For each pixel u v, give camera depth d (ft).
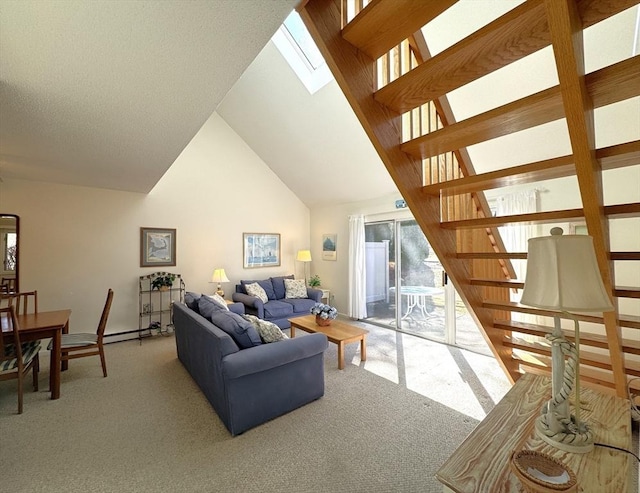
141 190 14.53
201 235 17.11
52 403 8.30
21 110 6.34
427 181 6.14
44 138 7.89
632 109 7.66
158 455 6.17
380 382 9.59
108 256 14.21
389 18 3.69
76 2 3.60
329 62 4.17
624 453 3.26
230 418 6.78
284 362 7.44
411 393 8.84
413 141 4.89
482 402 8.30
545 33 3.21
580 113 3.33
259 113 15.80
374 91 4.59
